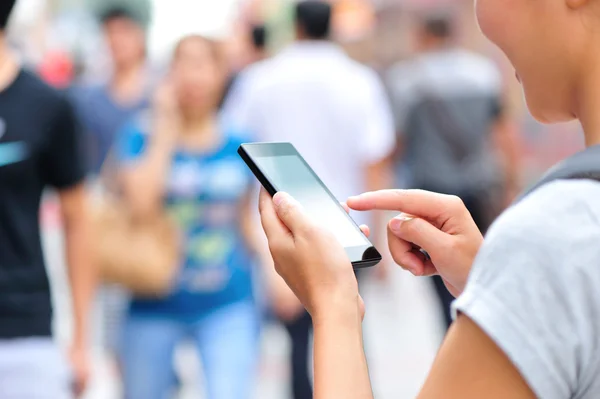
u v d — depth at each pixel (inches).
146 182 210.8
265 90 261.3
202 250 212.4
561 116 68.9
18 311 157.5
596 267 58.5
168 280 210.2
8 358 156.8
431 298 465.4
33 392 158.7
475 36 433.7
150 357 212.1
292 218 71.9
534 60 67.2
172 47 220.2
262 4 485.4
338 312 69.3
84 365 187.9
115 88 313.6
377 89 267.6
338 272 70.4
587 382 59.6
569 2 65.0
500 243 60.5
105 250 208.7
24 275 158.4
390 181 320.8
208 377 211.8
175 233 212.1
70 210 177.8
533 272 59.1
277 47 477.4
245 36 443.8
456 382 60.8
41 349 158.9
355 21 655.8
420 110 309.0
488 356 59.9
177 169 213.2
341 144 261.4
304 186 81.7
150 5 321.1
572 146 439.2
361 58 680.4
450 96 307.3
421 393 62.6
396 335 395.9
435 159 309.0
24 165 160.4
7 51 163.8
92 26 486.0
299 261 71.0
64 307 323.0
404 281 506.3
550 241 59.1
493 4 67.9
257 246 217.9
